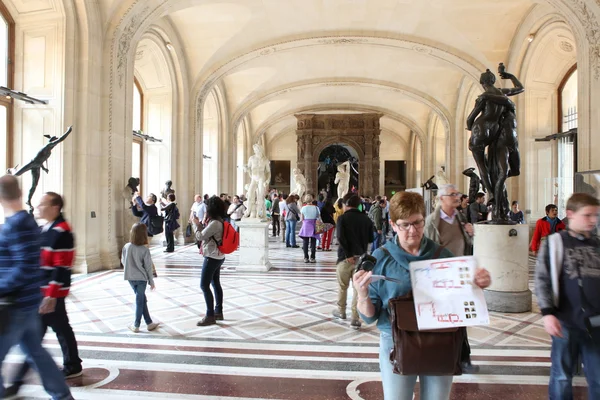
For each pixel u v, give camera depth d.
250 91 19.92
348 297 6.51
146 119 14.15
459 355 1.79
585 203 2.40
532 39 12.23
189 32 13.88
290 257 11.23
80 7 8.41
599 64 8.50
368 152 28.48
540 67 12.48
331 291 6.95
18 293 2.49
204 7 12.68
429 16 12.96
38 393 3.21
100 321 5.11
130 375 3.55
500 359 3.96
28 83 8.37
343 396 3.20
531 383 3.44
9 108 8.25
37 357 2.62
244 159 25.36
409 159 31.08
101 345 4.28
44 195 3.15
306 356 4.03
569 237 2.48
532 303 6.17
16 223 2.53
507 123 5.84
